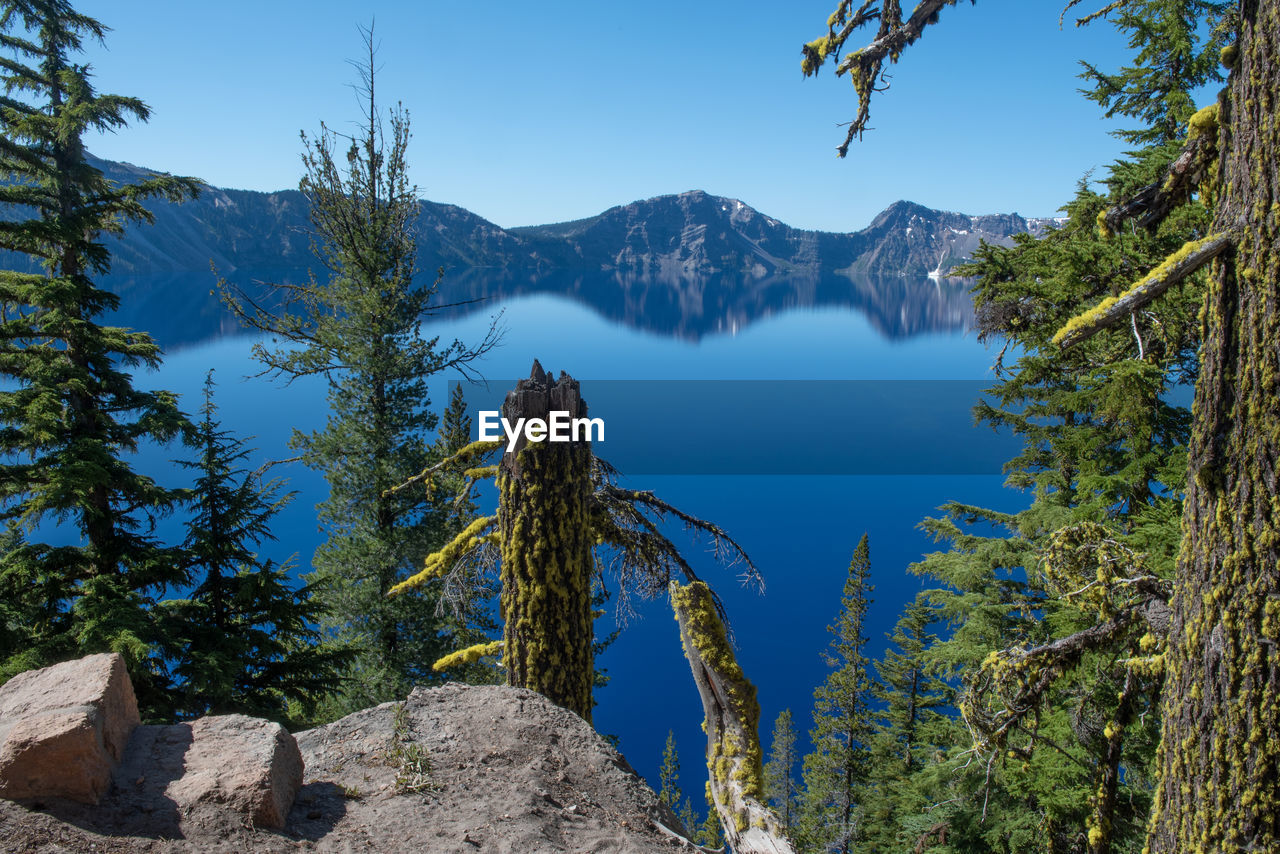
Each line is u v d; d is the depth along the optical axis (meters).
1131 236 9.81
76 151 13.91
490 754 5.87
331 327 19.00
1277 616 4.54
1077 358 10.81
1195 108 11.99
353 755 5.77
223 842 4.09
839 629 33.22
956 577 15.92
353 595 18.23
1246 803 4.65
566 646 9.23
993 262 12.01
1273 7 4.50
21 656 12.02
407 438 19.41
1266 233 4.52
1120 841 10.91
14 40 13.45
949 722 18.89
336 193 18.75
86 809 4.06
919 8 4.60
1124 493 11.04
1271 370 4.51
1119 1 6.79
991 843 13.88
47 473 12.95
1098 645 7.11
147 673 13.30
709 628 5.69
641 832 5.28
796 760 47.09
